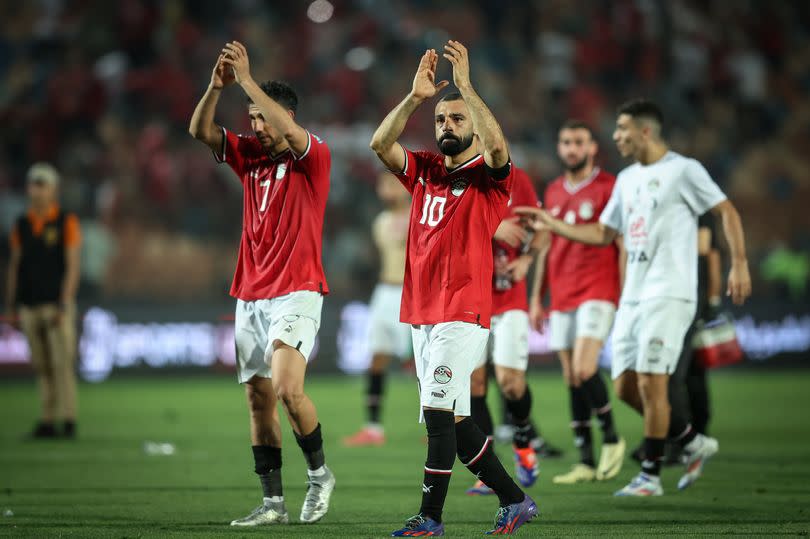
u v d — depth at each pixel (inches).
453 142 726.5
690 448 959.6
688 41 3607.3
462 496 944.3
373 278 2659.9
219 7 3289.9
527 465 993.5
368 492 971.9
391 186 1488.7
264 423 781.3
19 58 3085.6
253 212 781.9
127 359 2320.4
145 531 746.2
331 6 3415.4
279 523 778.8
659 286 909.8
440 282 729.6
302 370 744.3
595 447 1325.0
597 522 785.6
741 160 3250.5
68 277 1469.0
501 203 740.7
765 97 3570.4
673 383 957.8
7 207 2576.3
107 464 1175.6
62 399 1462.8
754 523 778.2
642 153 930.1
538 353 2459.4
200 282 2511.1
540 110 3262.8
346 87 3120.1
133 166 2785.4
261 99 743.1
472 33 3476.9
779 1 3828.7
